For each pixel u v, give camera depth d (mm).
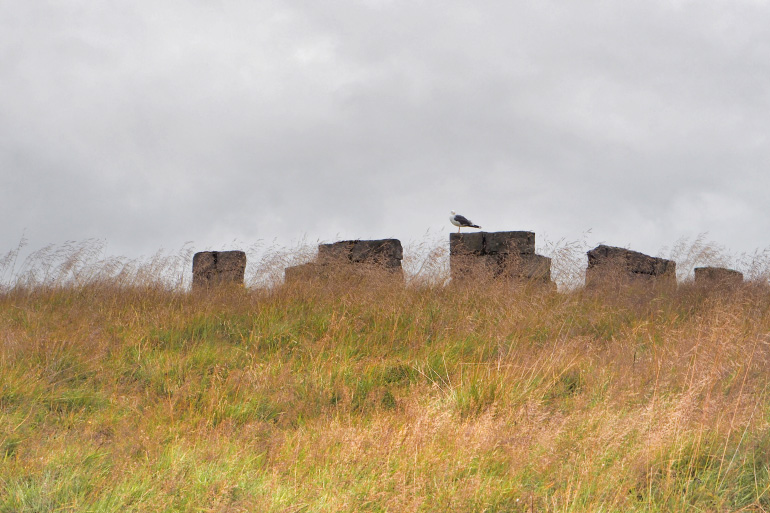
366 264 19156
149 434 9898
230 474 8203
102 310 17453
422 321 16031
